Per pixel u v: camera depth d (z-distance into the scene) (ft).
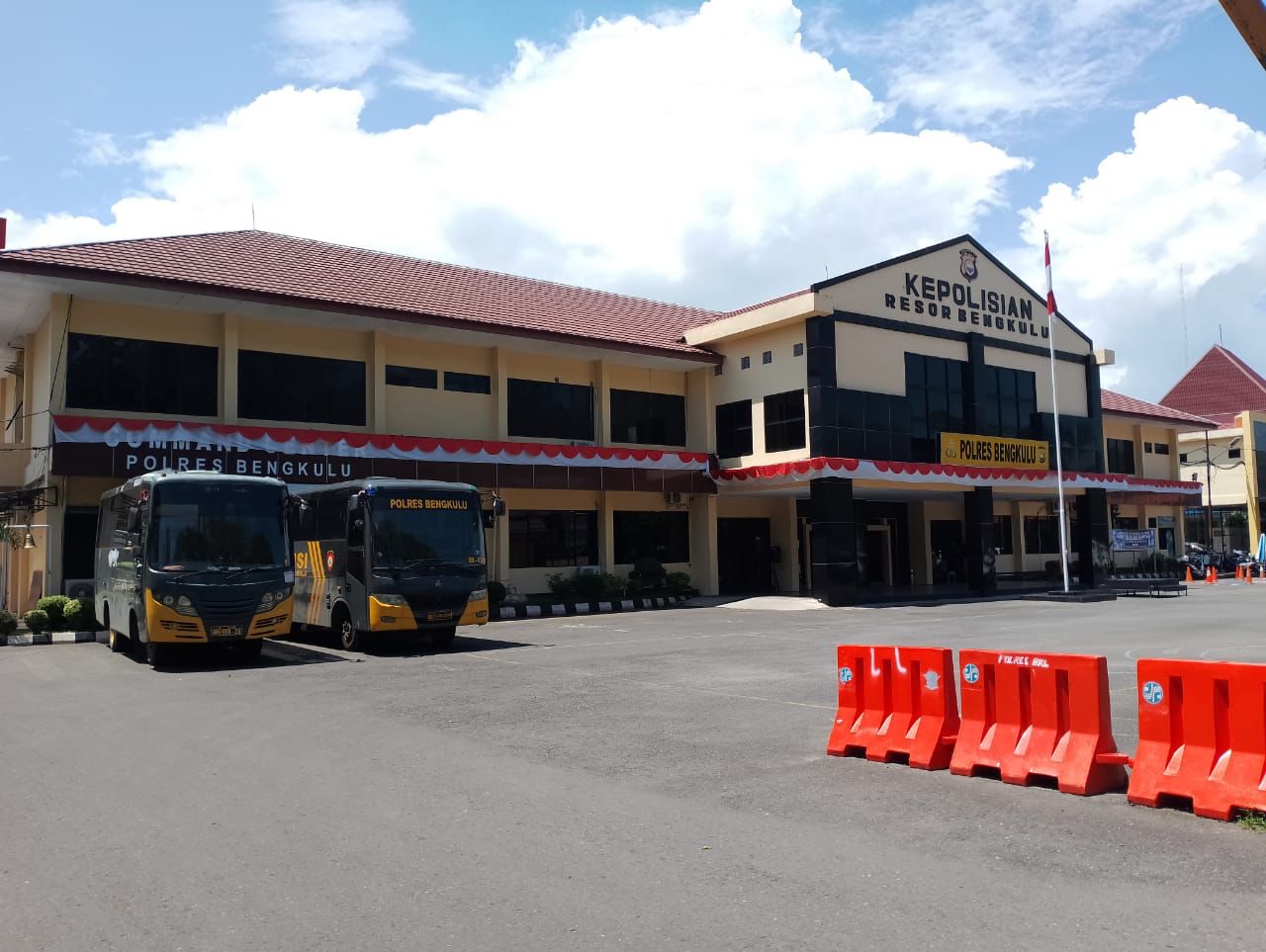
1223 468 175.63
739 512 108.68
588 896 16.85
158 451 67.67
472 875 17.98
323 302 76.54
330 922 15.79
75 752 29.12
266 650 58.03
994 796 23.32
